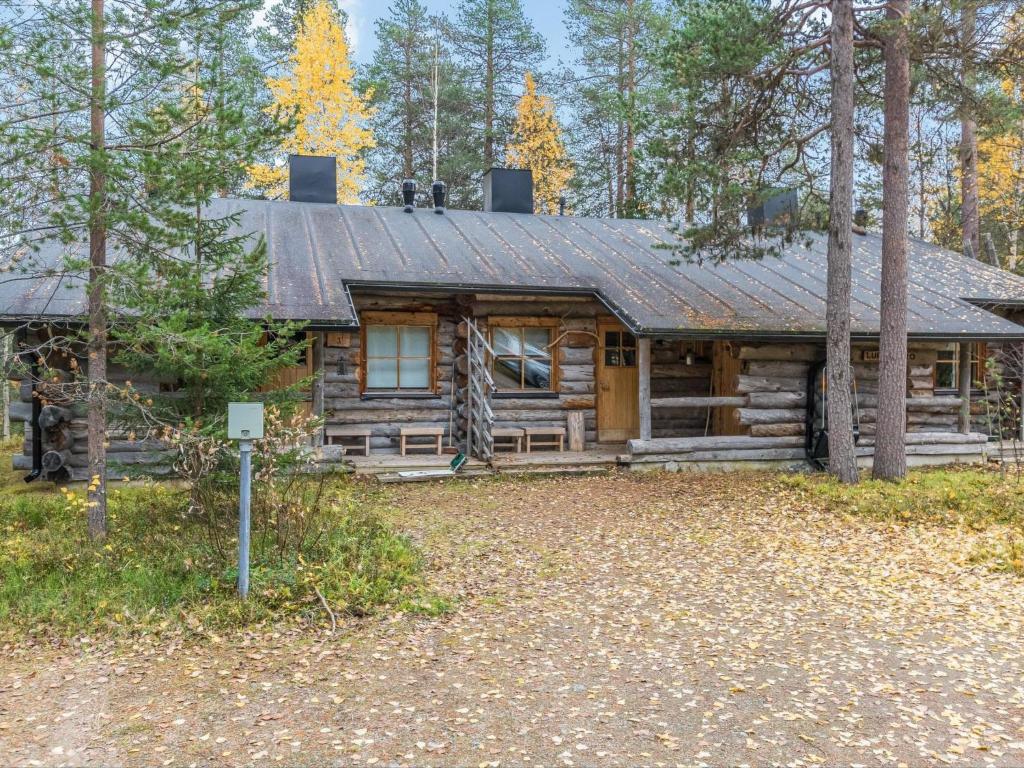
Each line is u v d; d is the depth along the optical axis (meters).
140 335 6.50
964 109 11.42
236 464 7.43
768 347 13.02
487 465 11.77
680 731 3.96
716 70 10.80
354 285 11.69
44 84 6.48
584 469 12.12
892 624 5.61
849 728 4.02
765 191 11.63
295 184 15.82
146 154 6.34
